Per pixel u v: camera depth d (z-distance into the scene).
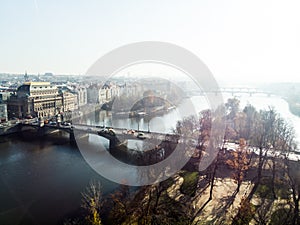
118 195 65.94
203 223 55.06
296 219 54.84
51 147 127.00
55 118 176.88
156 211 56.75
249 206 57.41
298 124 153.38
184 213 57.44
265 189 70.25
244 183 74.31
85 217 59.94
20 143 135.75
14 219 63.78
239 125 104.25
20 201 72.50
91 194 70.75
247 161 80.69
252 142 91.62
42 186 81.88
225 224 54.72
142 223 52.88
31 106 196.62
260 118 105.56
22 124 157.38
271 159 78.62
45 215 65.00
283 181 73.00
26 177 89.56
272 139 83.75
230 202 63.81
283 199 65.06
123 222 54.72
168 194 64.94
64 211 66.25
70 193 75.88
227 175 77.88
